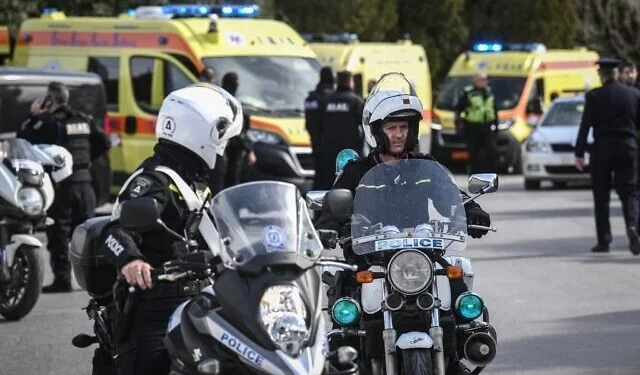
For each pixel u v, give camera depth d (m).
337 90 44.97
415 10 94.06
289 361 13.06
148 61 50.00
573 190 60.53
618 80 37.81
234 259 13.64
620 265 35.41
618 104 36.47
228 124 15.72
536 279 32.97
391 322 16.70
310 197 18.56
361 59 62.44
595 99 36.69
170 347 13.98
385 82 20.39
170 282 15.02
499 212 50.06
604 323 26.98
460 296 16.98
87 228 16.84
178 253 15.00
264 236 13.73
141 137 49.84
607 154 36.78
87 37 51.75
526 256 37.41
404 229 17.45
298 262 13.56
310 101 45.28
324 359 13.44
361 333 17.31
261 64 49.91
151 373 15.29
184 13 53.88
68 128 32.69
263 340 13.16
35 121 33.12
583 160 37.44
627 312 28.22
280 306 13.25
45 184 29.09
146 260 15.39
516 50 78.31
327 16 85.88
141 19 50.62
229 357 13.36
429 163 18.06
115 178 50.62
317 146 45.28
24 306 28.28
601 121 36.78
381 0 88.75
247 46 50.25
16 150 29.28
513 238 41.72
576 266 35.28
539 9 98.25
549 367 22.98
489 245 40.00
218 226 14.07
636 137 36.88
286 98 49.69
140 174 15.58
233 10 54.47
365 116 19.23
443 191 17.80
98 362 17.12
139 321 15.39
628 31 91.12
